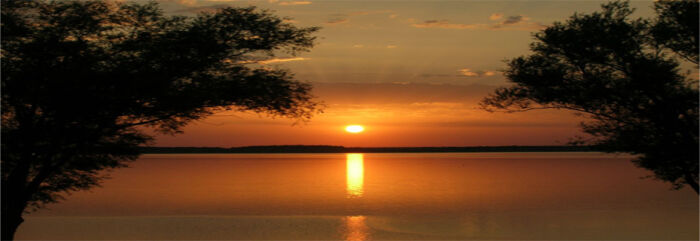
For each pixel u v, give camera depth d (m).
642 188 66.38
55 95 16.83
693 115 18.66
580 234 31.48
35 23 18.22
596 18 19.73
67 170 20.55
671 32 18.59
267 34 18.39
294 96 18.98
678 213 40.44
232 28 18.23
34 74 16.97
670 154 18.95
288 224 35.69
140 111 17.91
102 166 20.97
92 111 17.47
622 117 20.03
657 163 19.56
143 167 145.50
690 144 18.61
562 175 100.56
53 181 20.66
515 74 20.83
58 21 18.20
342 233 32.03
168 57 17.64
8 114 18.70
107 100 17.16
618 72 19.86
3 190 18.02
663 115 18.89
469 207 46.97
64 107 17.23
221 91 17.72
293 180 88.50
